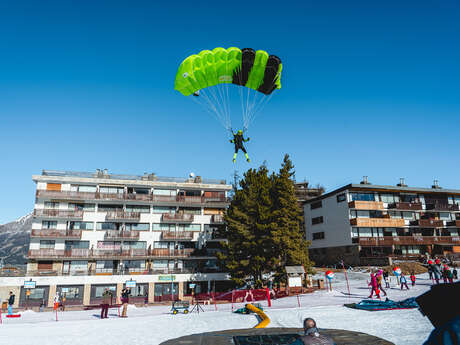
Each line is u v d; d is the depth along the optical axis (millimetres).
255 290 28906
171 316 18406
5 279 39750
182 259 46781
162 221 47281
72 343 11477
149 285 42938
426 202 54406
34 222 44094
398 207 51656
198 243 47938
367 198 51625
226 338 11352
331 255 53438
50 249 42562
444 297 2092
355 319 14102
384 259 44781
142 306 34938
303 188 81188
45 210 43750
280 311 17516
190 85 23734
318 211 57375
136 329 14055
